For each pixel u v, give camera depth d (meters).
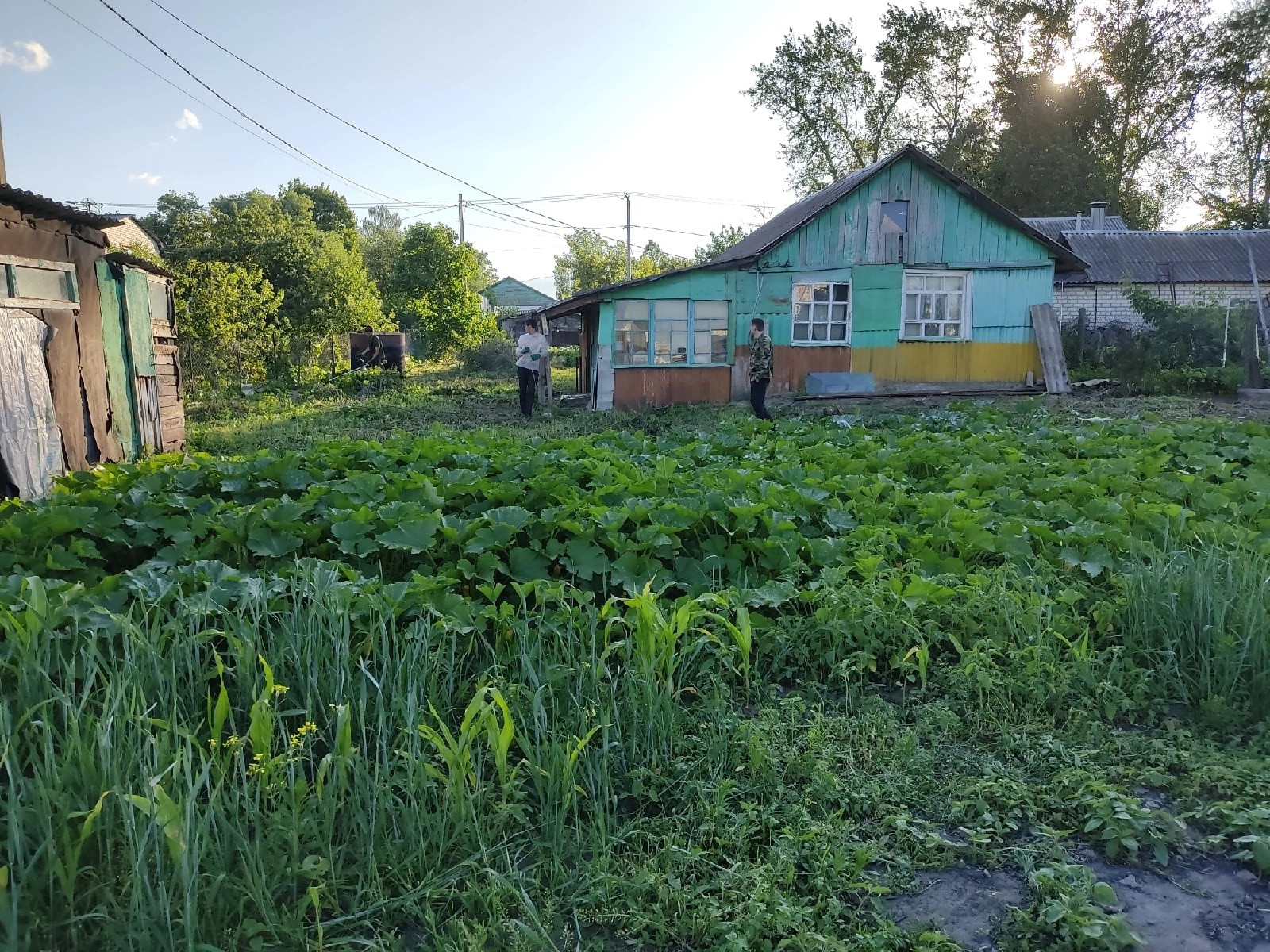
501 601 4.70
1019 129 32.44
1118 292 23.78
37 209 8.34
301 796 2.74
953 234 17.06
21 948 2.24
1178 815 3.09
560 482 5.94
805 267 16.80
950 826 3.08
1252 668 3.79
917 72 33.94
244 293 20.75
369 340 26.31
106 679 3.13
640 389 16.50
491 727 2.90
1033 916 2.62
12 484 7.59
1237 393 16.78
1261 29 31.09
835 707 3.83
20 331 7.87
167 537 5.25
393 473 6.97
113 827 2.57
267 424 15.29
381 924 2.56
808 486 6.26
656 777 3.21
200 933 2.38
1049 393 16.97
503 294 64.94
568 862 2.88
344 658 3.32
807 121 35.22
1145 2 31.78
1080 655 3.90
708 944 2.53
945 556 5.08
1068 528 5.30
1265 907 2.67
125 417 10.52
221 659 3.68
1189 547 4.71
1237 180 36.50
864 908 2.67
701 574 4.85
